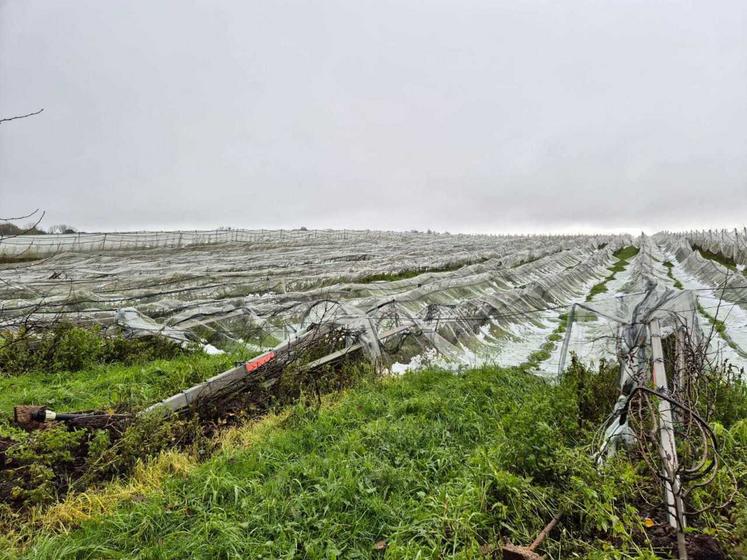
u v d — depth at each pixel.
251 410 7.75
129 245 57.56
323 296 17.25
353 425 7.04
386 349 11.05
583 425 6.32
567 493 4.59
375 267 29.25
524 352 12.68
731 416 6.31
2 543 4.27
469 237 89.81
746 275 21.25
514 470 5.13
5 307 14.34
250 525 4.58
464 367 10.20
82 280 22.03
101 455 5.58
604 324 9.82
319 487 5.12
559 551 4.07
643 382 5.95
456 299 18.97
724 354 11.00
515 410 6.54
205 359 10.65
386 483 5.34
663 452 4.23
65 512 4.83
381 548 4.38
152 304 14.89
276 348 9.23
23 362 9.61
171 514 4.75
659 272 30.73
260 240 70.19
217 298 19.14
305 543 4.35
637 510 4.52
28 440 5.44
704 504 4.43
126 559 4.18
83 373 9.56
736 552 3.84
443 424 6.97
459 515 4.52
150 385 8.84
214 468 5.59
